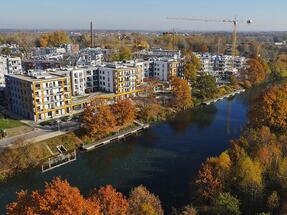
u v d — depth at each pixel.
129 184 113.62
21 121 166.88
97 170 124.69
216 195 89.25
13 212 66.19
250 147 111.38
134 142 153.25
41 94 166.00
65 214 61.56
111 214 70.12
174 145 149.12
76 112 184.00
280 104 137.12
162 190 108.75
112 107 163.38
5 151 128.25
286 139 117.31
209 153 139.50
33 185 113.94
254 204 86.12
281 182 92.25
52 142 141.38
